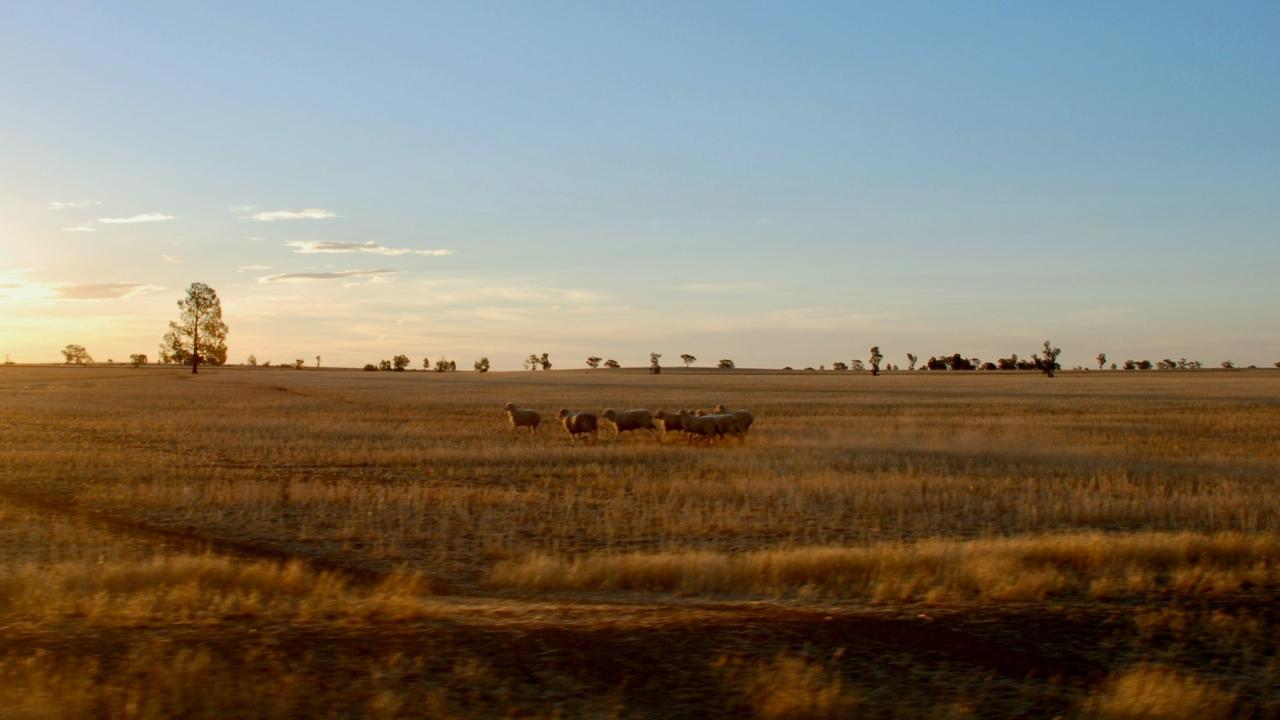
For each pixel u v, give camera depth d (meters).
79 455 28.61
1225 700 8.91
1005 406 61.75
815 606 11.19
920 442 35.78
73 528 17.45
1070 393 83.19
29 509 19.66
